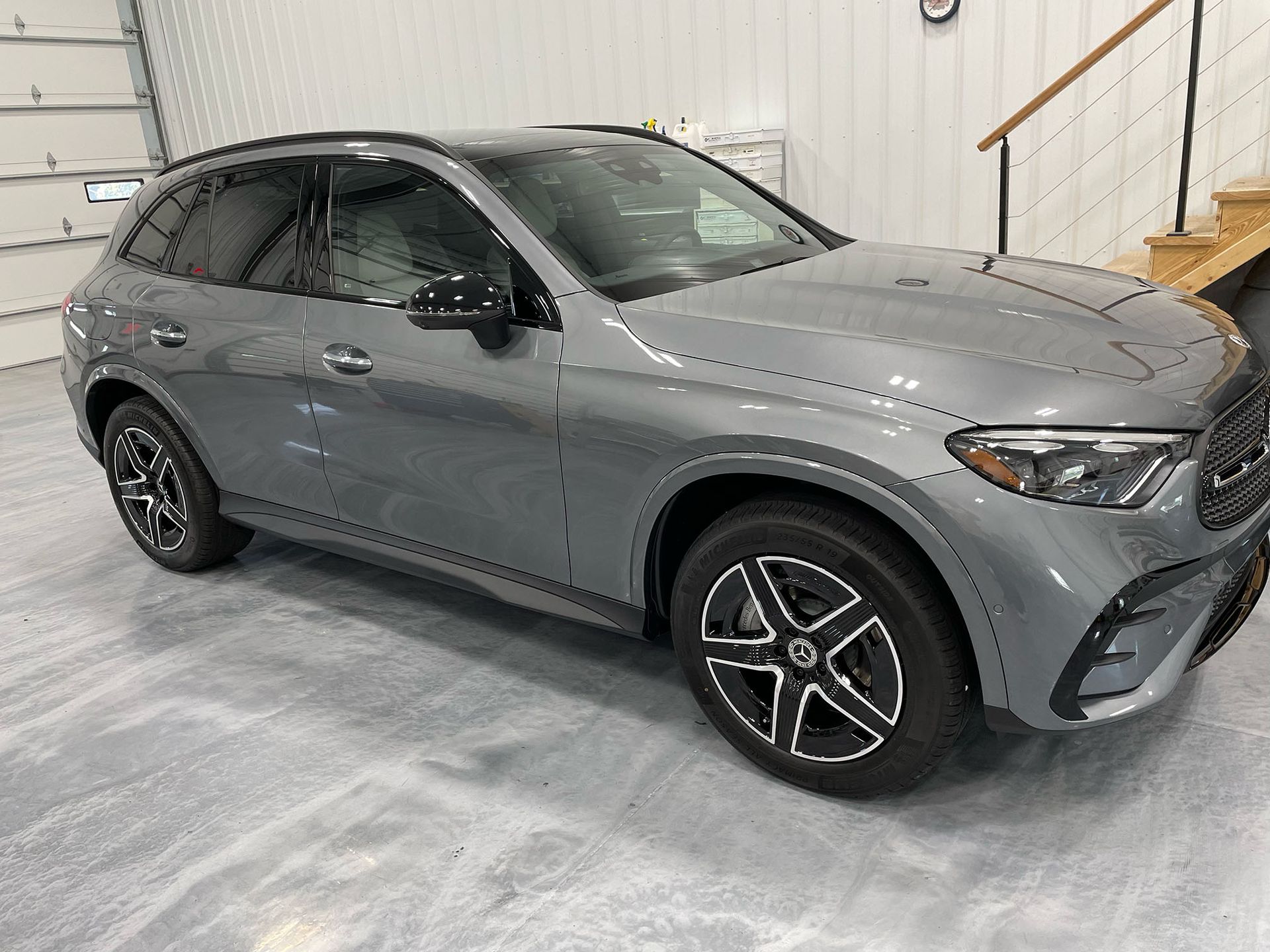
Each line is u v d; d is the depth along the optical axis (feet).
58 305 28.76
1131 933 5.37
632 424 6.61
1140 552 5.38
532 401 7.15
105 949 5.95
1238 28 15.24
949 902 5.70
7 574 12.17
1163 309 6.93
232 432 9.68
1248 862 5.79
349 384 8.31
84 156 28.96
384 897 6.13
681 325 6.68
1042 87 16.88
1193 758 6.76
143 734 8.30
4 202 27.14
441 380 7.67
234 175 9.78
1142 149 16.46
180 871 6.56
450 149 8.24
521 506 7.57
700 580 6.72
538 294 7.27
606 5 20.85
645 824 6.60
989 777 6.79
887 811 6.54
